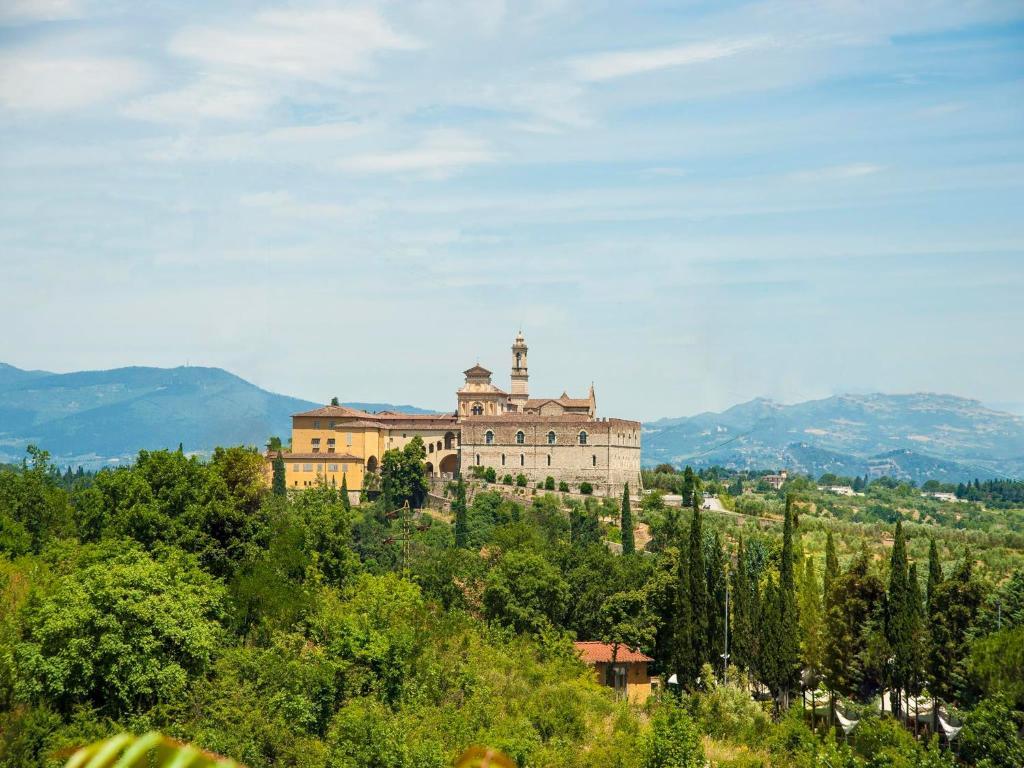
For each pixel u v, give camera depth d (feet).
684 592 431.84
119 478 400.47
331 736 286.87
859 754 336.29
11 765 236.84
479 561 515.50
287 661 315.78
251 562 385.70
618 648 450.71
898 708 382.63
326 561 438.40
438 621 393.29
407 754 272.72
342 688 320.50
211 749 267.59
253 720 281.54
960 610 380.37
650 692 444.55
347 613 366.43
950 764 304.30
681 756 318.24
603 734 337.31
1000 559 651.66
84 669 268.00
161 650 291.17
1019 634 346.74
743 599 427.74
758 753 349.82
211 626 316.60
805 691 417.49
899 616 378.73
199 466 430.61
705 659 428.97
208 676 303.27
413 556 647.15
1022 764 304.09
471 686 346.95
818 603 411.13
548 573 467.11
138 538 385.91
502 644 410.72
